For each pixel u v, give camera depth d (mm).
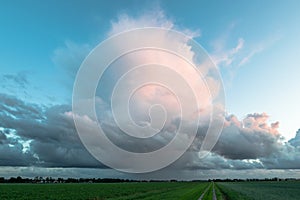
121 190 70562
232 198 44656
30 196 51812
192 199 41719
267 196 48344
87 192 62438
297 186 97688
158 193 58469
